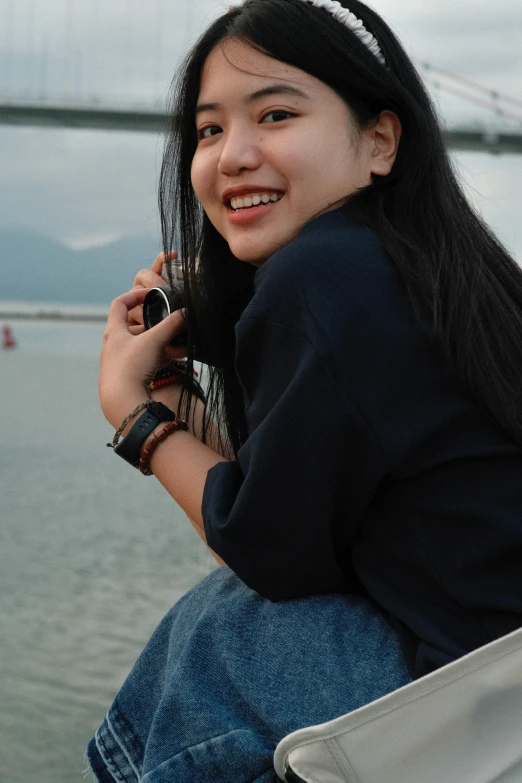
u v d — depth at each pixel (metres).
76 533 5.68
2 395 15.41
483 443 0.87
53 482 7.67
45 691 3.22
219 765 0.87
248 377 0.95
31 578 4.61
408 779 0.78
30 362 25.05
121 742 1.00
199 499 1.01
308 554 0.90
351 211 0.98
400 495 0.88
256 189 1.01
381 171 1.03
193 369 1.18
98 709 3.07
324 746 0.78
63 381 18.80
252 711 0.89
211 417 1.21
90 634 3.77
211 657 0.92
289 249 0.93
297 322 0.90
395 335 0.88
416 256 0.93
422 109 1.05
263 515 0.89
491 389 0.86
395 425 0.86
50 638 3.72
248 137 1.01
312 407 0.87
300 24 1.00
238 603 0.94
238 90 1.01
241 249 1.03
